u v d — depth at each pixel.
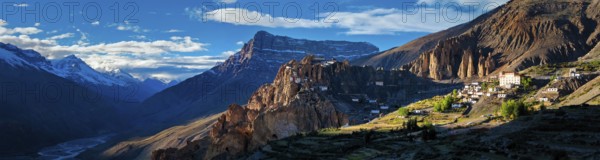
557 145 165.38
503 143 177.12
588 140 167.25
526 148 165.12
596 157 144.12
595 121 197.00
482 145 181.12
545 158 152.12
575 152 153.38
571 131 184.62
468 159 162.75
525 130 196.62
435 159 172.62
